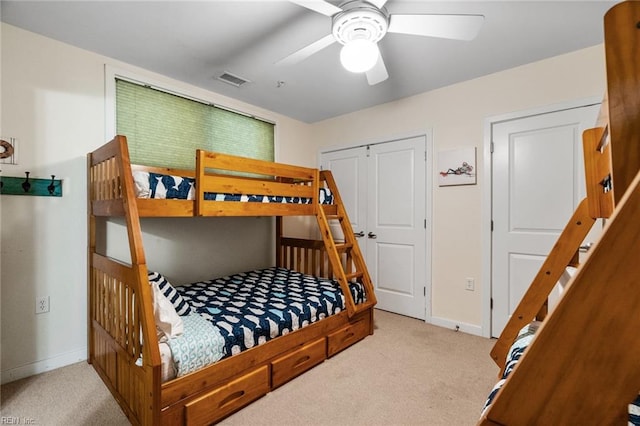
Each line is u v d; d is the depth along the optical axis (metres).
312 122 4.16
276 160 3.74
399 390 1.90
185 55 2.38
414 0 1.70
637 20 0.53
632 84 0.53
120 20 1.94
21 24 1.98
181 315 1.91
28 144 2.04
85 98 2.29
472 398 1.82
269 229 3.70
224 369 1.65
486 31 2.03
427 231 3.12
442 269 3.01
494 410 0.45
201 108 3.02
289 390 1.90
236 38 2.14
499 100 2.66
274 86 2.96
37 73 2.08
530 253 2.55
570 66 2.33
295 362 2.04
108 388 1.87
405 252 3.32
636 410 0.61
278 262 3.67
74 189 2.23
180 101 2.87
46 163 2.12
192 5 1.80
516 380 0.44
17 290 2.01
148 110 2.65
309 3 1.48
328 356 2.30
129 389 1.58
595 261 0.40
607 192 1.21
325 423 1.60
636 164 0.52
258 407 1.73
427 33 1.63
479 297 2.78
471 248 2.83
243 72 2.67
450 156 2.94
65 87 2.20
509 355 1.33
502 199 2.67
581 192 2.33
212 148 3.12
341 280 2.54
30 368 2.04
